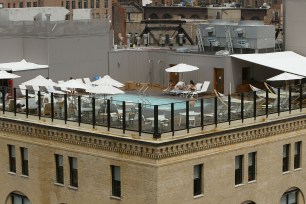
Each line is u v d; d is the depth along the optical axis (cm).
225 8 15062
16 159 5969
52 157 5722
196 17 19975
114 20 14925
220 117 5544
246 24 7650
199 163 5372
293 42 7325
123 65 7494
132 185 5278
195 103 5397
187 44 9631
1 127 6006
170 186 5212
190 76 7050
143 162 5184
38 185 5850
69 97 5659
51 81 6538
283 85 6988
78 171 5584
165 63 7275
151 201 5178
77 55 7181
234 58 6775
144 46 9019
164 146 5112
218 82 6838
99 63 7344
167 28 11050
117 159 5328
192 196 5356
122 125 5359
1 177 6091
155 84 7362
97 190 5488
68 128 5553
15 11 10381
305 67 6788
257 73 6956
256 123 5681
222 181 5531
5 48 7031
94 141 5431
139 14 19850
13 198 6075
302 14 7231
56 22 7038
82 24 7206
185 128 5328
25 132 5850
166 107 5297
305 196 6125
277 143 5869
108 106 5425
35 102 5894
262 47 7306
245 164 5666
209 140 5384
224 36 7438
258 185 5772
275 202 5925
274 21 11894
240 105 5669
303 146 6062
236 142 5575
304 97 6075
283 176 5950
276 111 5891
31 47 7094
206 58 6881
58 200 5747
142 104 5278
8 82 6750
